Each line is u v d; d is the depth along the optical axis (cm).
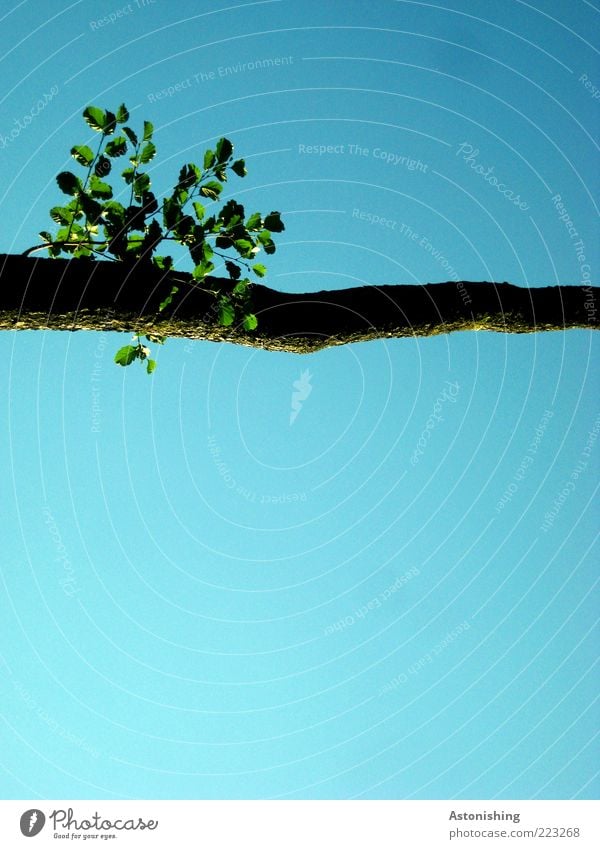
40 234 383
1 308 318
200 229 367
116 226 366
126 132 396
